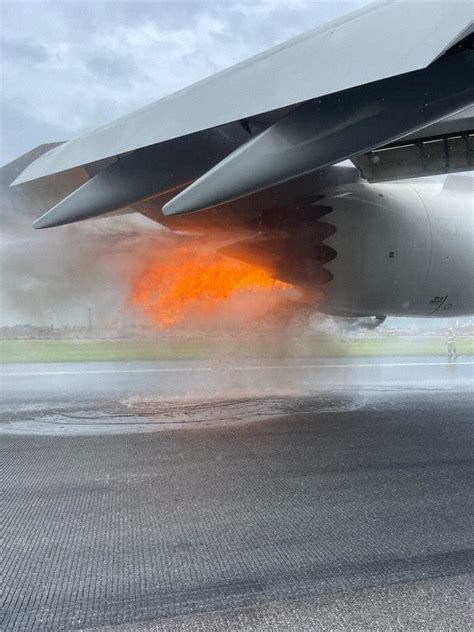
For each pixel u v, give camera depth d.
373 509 4.68
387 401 10.89
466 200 10.76
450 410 9.83
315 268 9.95
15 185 7.66
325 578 3.40
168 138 5.58
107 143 6.43
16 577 3.43
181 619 2.94
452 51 5.21
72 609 3.05
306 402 10.77
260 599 3.15
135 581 3.37
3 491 5.20
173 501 4.89
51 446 7.08
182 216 9.41
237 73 5.85
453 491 5.18
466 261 10.43
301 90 4.82
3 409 10.02
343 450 6.81
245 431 8.00
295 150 5.46
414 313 11.02
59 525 4.31
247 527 4.26
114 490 5.23
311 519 4.43
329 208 9.55
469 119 8.06
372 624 2.89
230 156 5.58
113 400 11.07
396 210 9.90
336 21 5.64
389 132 5.32
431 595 3.20
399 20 4.68
